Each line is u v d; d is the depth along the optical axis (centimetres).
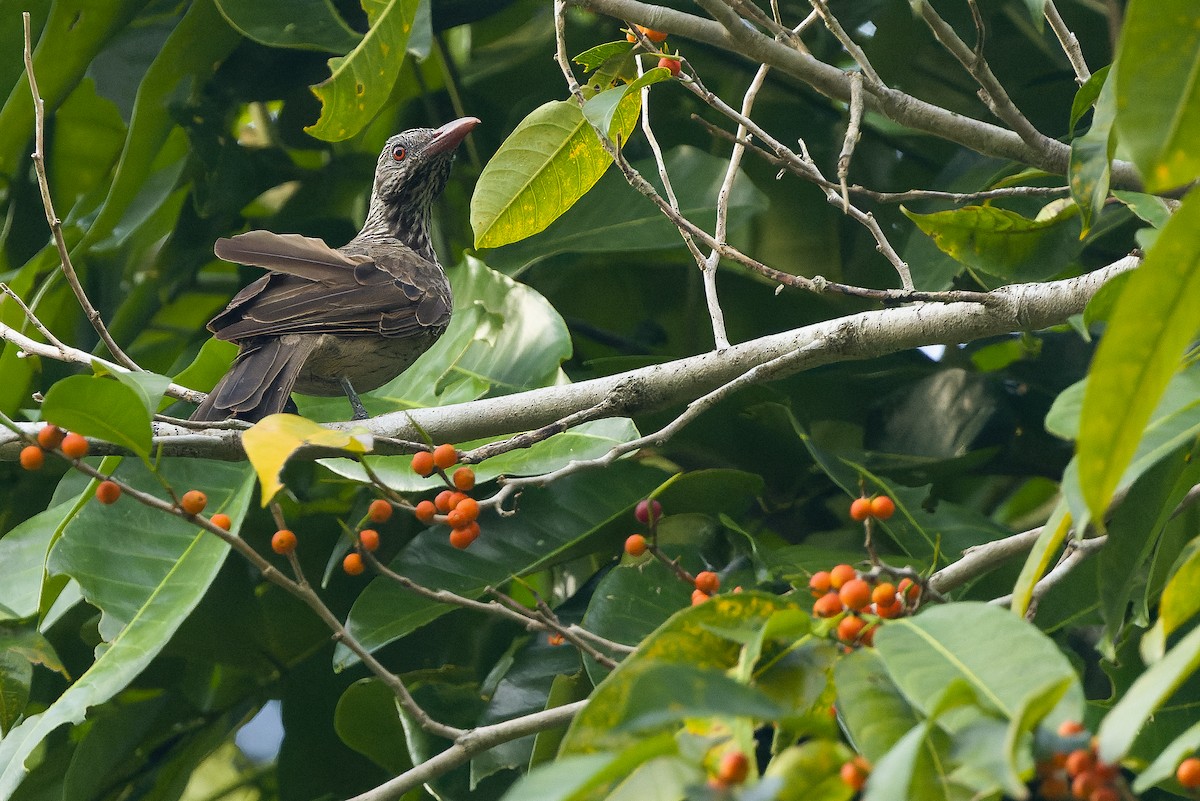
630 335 1279
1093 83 692
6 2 1135
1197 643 356
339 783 1001
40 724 712
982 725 377
